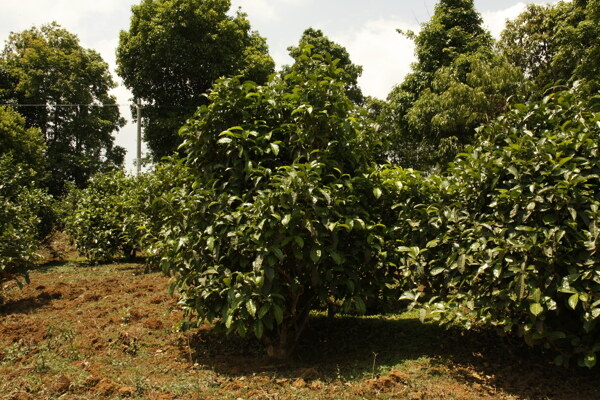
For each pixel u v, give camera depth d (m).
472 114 13.96
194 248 4.18
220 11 19.77
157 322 5.59
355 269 4.22
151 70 19.06
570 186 3.61
